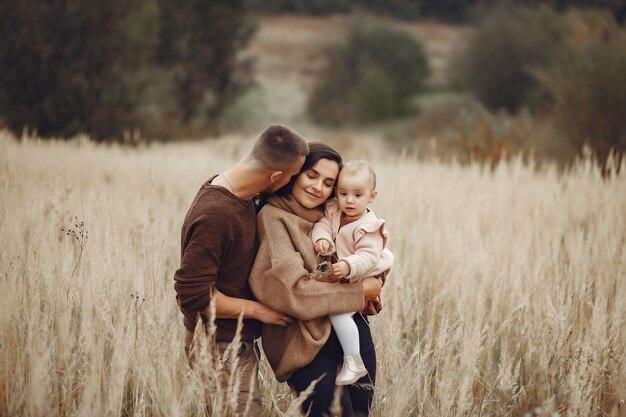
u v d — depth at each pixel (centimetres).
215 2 2519
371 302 262
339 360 248
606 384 302
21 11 1614
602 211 525
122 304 283
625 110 1114
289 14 6056
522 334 341
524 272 401
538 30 3150
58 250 350
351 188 254
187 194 729
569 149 1172
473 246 452
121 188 630
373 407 286
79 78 1702
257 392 246
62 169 742
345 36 3962
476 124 1311
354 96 3547
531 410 275
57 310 287
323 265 253
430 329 343
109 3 1733
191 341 253
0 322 277
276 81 4281
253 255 244
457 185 689
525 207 578
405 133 3017
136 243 381
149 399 279
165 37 2484
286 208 254
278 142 232
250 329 249
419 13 6066
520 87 3102
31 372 254
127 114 1806
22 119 1627
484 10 3691
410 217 567
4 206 395
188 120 2592
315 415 242
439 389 271
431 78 4116
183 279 229
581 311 338
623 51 1152
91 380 255
